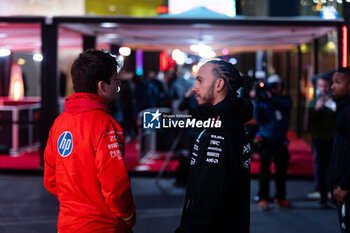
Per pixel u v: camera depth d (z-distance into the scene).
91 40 9.57
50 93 8.16
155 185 7.59
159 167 8.76
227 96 2.11
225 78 2.10
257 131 6.37
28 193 6.96
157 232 5.08
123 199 2.04
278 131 5.99
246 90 2.21
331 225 5.36
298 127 12.62
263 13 9.30
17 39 10.30
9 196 6.77
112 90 2.23
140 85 11.59
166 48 12.27
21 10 8.68
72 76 2.20
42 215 5.78
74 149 2.10
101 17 8.01
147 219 5.61
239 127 2.10
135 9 9.01
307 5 9.40
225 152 2.03
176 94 10.66
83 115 2.13
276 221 5.53
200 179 2.04
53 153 2.27
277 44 11.71
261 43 11.36
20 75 12.19
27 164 9.02
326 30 8.95
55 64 8.09
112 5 9.03
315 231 5.12
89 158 2.08
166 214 5.84
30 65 13.85
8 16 8.04
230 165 2.02
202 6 8.20
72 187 2.11
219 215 2.02
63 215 2.15
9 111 10.21
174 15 8.05
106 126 2.09
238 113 2.07
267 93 5.93
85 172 2.09
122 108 12.02
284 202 6.18
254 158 9.55
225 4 8.29
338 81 3.09
